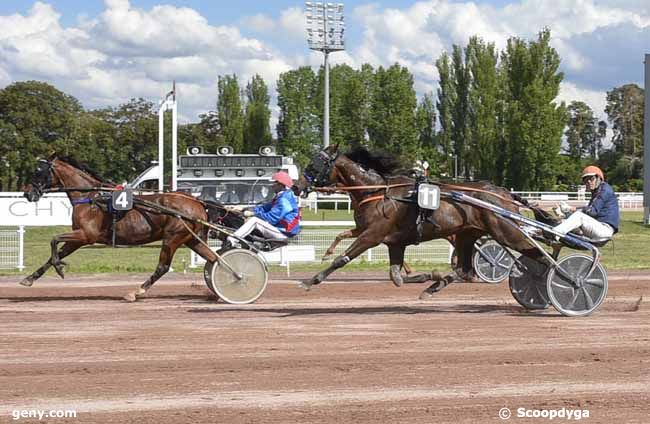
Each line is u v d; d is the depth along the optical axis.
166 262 10.21
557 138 45.50
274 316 9.05
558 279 8.95
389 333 7.95
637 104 75.38
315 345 7.35
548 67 45.84
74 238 9.95
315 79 50.91
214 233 10.59
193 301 10.36
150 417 5.18
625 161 66.25
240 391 5.79
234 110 57.59
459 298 10.68
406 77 47.09
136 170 51.34
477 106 49.56
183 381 6.05
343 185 9.16
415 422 5.13
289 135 49.88
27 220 18.58
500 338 7.69
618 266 15.64
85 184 10.11
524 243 8.96
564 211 9.47
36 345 7.34
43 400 5.55
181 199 10.17
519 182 46.41
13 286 12.18
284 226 10.27
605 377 6.22
